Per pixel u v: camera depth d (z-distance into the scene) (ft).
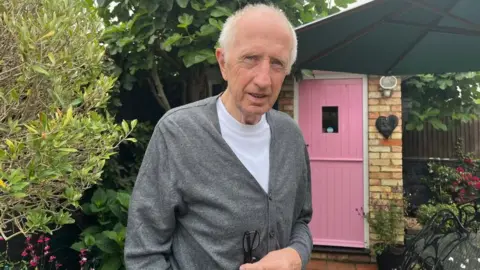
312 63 8.29
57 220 5.91
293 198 3.91
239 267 3.40
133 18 9.19
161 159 3.56
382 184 13.41
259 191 3.56
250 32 3.30
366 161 13.67
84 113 6.33
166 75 11.43
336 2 10.72
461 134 20.07
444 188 17.95
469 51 8.10
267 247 3.57
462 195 16.90
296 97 14.17
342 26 6.76
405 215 15.70
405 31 7.50
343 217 13.99
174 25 9.71
